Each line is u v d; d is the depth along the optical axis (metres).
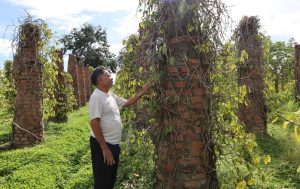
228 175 5.03
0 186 6.64
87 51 61.78
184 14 4.25
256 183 5.77
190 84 4.23
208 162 4.34
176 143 4.23
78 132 12.23
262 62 10.58
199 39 4.29
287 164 7.18
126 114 5.80
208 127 4.29
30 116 10.15
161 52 4.31
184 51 4.26
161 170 4.34
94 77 4.84
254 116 10.24
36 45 10.16
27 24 10.06
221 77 4.66
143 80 4.91
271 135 10.29
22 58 10.09
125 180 6.33
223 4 4.43
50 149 9.20
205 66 4.38
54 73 10.89
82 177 7.14
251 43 10.22
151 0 4.41
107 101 4.79
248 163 4.96
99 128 4.64
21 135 10.11
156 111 4.48
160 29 4.32
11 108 13.58
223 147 4.79
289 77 27.00
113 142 4.84
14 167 7.80
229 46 4.82
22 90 10.16
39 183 6.80
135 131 5.54
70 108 15.94
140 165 5.49
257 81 10.26
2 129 12.98
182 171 4.21
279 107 10.99
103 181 4.80
